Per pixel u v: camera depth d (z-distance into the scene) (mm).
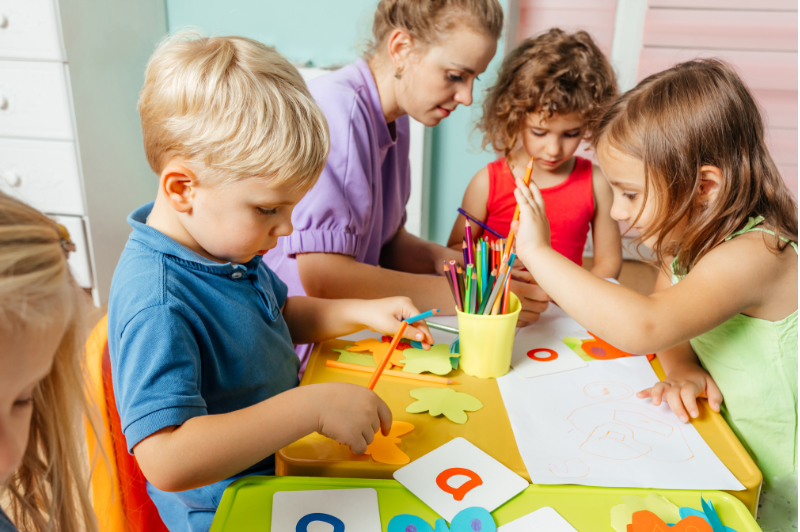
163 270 598
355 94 987
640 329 680
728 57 2359
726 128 718
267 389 702
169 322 560
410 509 504
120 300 581
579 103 1229
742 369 760
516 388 697
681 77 757
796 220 795
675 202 742
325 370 730
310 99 639
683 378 718
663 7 2322
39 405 488
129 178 2041
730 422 778
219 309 642
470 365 725
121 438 662
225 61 594
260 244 639
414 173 2107
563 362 759
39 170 1815
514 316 704
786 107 2375
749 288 697
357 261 1049
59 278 385
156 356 541
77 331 476
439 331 851
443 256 1246
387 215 1204
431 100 1009
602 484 534
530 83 1258
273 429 541
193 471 511
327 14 2088
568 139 1311
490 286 716
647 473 551
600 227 1459
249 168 576
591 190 1420
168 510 691
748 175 728
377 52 1054
